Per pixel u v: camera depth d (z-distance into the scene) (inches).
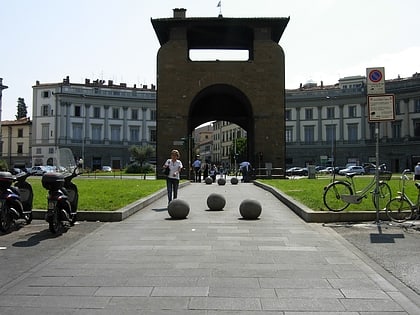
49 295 220.8
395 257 294.5
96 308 201.8
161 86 1411.2
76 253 312.7
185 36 1421.0
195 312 196.2
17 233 386.0
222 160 4931.1
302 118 3454.7
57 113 3412.9
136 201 561.6
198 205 604.7
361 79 3543.3
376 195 433.7
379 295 218.1
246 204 468.4
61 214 386.0
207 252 313.3
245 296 217.6
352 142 3284.9
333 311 196.7
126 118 3572.8
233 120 1717.5
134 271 264.5
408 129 2994.6
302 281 242.7
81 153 3442.4
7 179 384.8
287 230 398.9
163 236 372.8
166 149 1396.4
